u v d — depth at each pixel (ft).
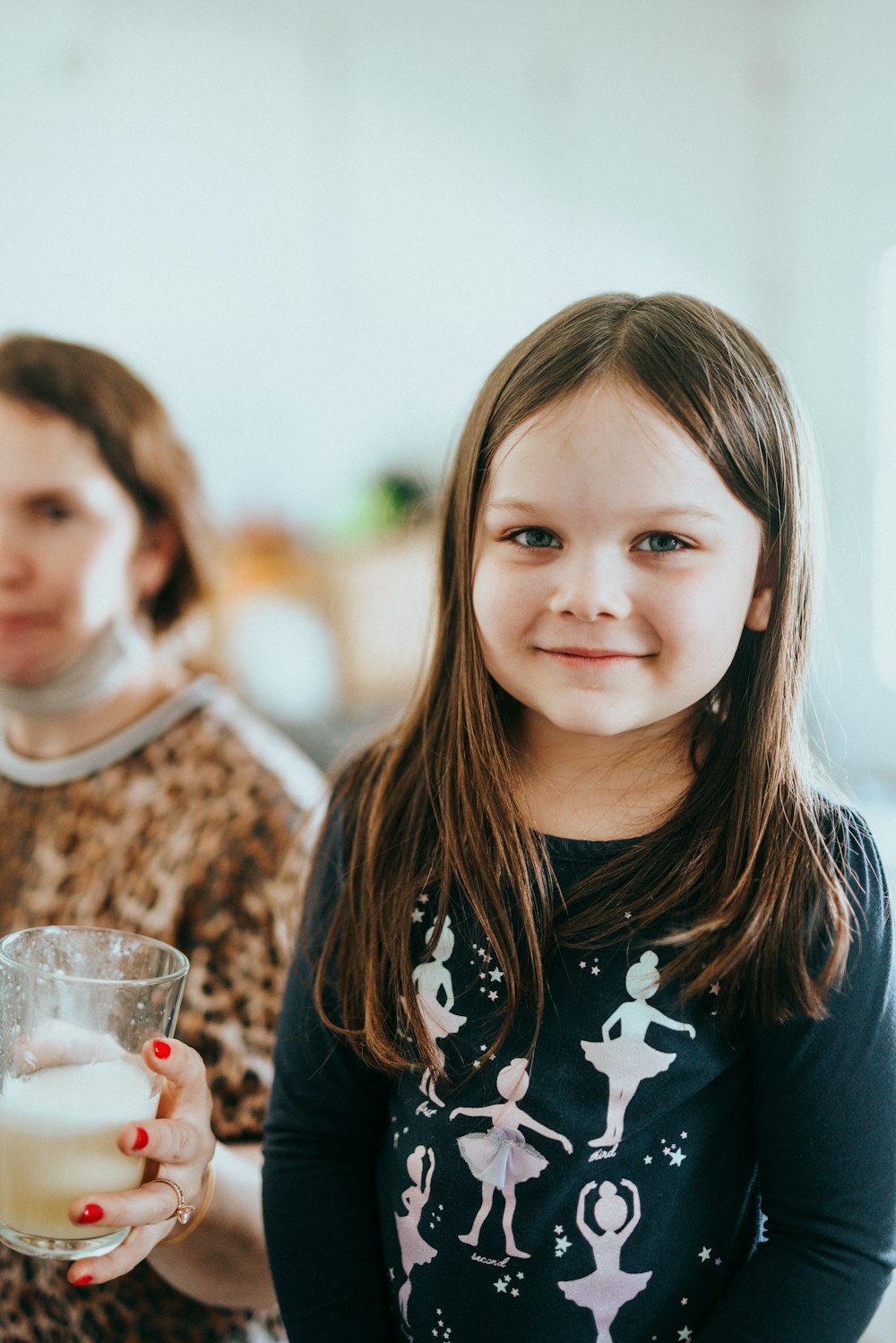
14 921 3.35
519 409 2.16
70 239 10.57
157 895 3.22
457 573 2.48
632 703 2.10
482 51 10.92
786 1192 2.18
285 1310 2.41
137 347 10.77
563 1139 2.15
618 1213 2.14
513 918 2.27
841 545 9.21
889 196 9.05
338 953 2.48
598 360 2.12
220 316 10.88
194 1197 2.23
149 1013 2.13
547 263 11.08
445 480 2.66
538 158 10.98
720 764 2.31
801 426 2.30
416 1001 2.31
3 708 3.43
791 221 10.44
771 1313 2.11
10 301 10.50
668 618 2.06
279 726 9.48
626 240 11.00
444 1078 2.25
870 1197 2.14
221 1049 3.00
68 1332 2.90
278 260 10.93
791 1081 2.17
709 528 2.08
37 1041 2.12
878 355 9.18
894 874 5.92
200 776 3.31
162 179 10.70
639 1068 2.16
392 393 11.09
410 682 3.18
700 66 10.78
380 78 10.87
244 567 10.34
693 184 10.85
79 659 3.35
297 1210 2.41
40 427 3.25
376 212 10.98
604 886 2.25
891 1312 5.13
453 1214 2.19
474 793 2.36
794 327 10.36
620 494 2.04
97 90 10.51
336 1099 2.45
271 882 3.14
